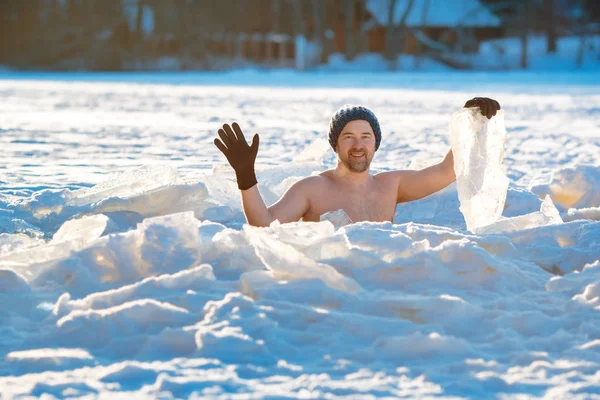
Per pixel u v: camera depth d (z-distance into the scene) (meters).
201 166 17.84
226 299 6.39
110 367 5.46
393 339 5.85
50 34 113.75
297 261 7.06
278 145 23.11
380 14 115.69
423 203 12.47
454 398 5.04
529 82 74.81
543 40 118.38
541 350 5.92
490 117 10.36
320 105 43.31
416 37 113.56
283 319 6.26
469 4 117.06
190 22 114.88
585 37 115.25
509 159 20.14
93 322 6.19
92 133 26.42
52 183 14.85
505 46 115.44
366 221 9.16
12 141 23.20
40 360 5.64
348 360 5.66
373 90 59.72
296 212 9.83
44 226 10.91
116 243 7.68
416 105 43.25
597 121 33.25
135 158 19.45
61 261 7.57
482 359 5.69
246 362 5.58
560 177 13.30
